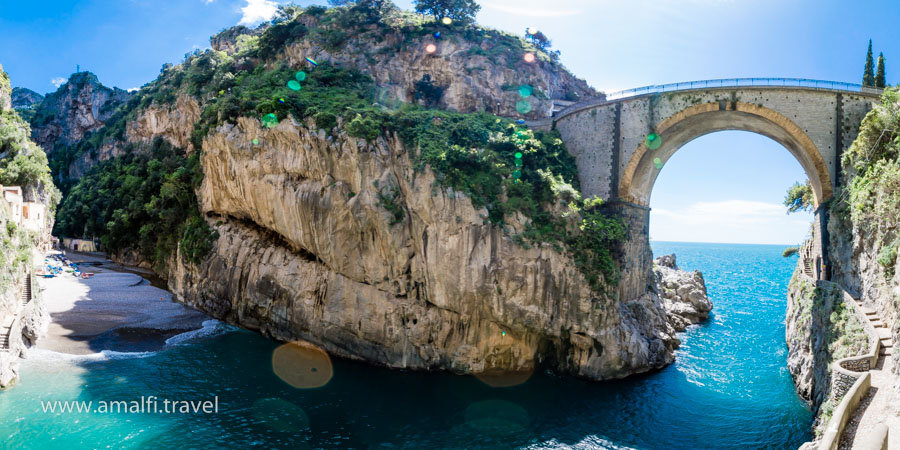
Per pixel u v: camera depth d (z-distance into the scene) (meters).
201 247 55.66
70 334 43.78
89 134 137.62
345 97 49.03
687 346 50.75
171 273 65.12
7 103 75.25
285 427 29.48
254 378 36.75
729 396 36.34
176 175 68.19
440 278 38.94
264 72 63.09
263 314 47.22
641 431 30.70
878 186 30.34
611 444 28.98
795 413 33.00
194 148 73.00
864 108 38.84
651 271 55.00
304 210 42.56
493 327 39.22
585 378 39.03
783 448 28.61
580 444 28.84
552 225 40.25
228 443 27.34
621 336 39.97
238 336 46.84
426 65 61.34
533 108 59.09
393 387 36.28
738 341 53.69
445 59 60.75
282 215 44.97
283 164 44.56
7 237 38.84
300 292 44.38
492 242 38.47
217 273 52.75
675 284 68.94
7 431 26.81
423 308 40.31
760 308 78.44
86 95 139.88
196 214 62.25
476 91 58.88
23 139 74.06
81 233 101.75
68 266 73.06
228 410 31.41
